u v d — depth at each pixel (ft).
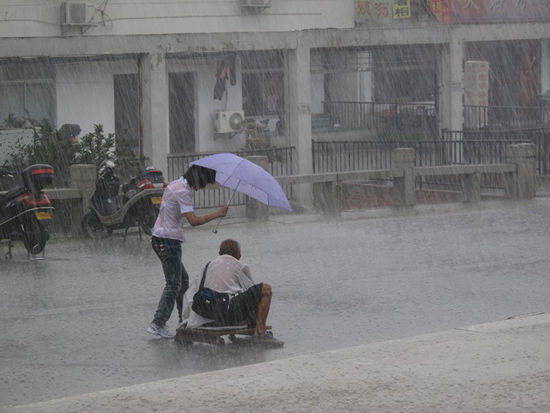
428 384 28.81
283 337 40.96
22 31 116.37
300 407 26.58
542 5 139.64
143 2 126.41
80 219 72.64
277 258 60.59
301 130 110.01
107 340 40.52
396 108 164.45
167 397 27.89
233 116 142.61
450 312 45.60
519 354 32.65
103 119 127.95
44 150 82.28
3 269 57.62
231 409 26.53
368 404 26.76
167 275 40.83
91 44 97.45
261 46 106.42
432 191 100.83
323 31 110.73
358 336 41.04
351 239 68.23
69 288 51.78
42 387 33.45
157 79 100.68
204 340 39.04
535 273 55.16
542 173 109.40
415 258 60.34
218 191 93.56
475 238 68.33
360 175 84.28
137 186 70.18
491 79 175.01
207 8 132.05
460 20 132.05
